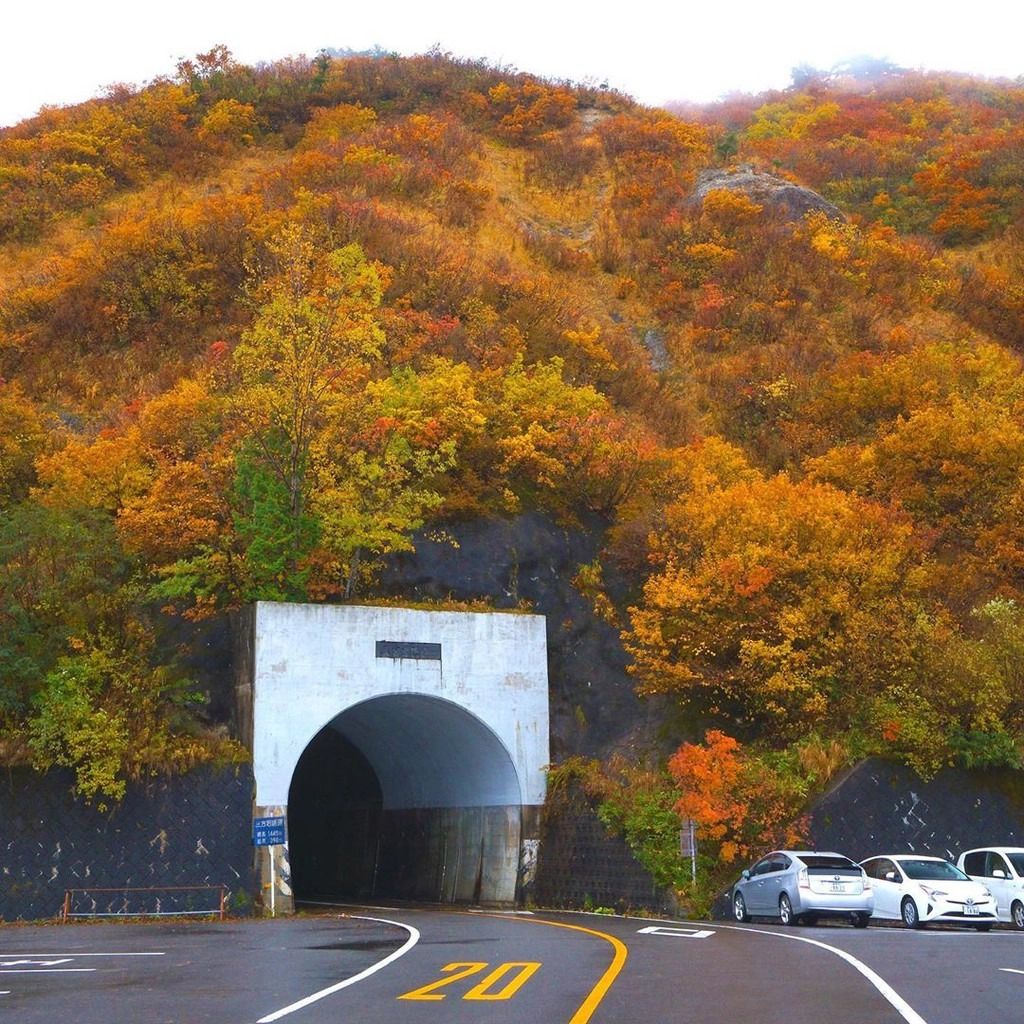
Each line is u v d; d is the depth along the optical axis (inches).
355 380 1363.2
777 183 2844.5
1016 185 2967.5
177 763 1105.4
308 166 2687.0
